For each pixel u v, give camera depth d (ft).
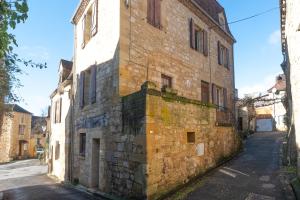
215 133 34.99
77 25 44.93
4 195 36.27
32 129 146.82
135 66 30.50
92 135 34.35
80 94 39.93
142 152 23.63
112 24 31.22
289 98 37.91
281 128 94.79
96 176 33.96
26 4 12.46
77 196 31.09
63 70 55.21
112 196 27.53
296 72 24.98
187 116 28.99
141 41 31.65
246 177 28.94
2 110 34.68
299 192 21.75
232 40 56.13
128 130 26.13
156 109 24.64
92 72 35.96
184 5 40.24
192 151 29.12
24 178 57.57
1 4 12.25
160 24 34.78
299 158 25.57
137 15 31.63
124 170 26.27
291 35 26.61
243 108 72.02
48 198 31.12
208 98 44.47
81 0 39.91
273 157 38.17
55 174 55.42
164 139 25.12
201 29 44.60
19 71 24.18
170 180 25.18
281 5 31.17
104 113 31.40
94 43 36.32
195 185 27.09
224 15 55.26
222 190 25.17
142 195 23.03
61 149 50.42
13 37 13.32
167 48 35.53
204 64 43.96
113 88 29.63
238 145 43.96
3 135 119.24
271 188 24.80
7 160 118.52
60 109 53.31
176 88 36.19
